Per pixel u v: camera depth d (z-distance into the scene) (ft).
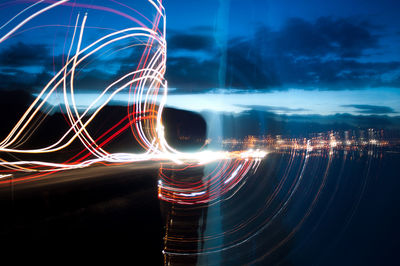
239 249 42.52
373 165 170.30
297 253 62.49
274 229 61.26
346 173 152.87
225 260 37.11
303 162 156.46
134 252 15.78
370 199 119.65
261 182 78.07
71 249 12.92
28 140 46.44
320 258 67.92
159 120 49.78
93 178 24.63
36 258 11.57
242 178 72.64
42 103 33.12
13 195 15.58
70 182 22.08
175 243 23.79
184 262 24.36
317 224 81.97
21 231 12.28
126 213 17.43
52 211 14.55
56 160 42.63
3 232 11.84
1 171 30.73
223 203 52.29
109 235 15.21
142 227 17.76
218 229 43.19
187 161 48.01
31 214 13.69
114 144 53.01
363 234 87.45
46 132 48.06
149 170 26.32
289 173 124.67
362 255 76.79
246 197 66.95
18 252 11.31
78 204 16.05
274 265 50.88
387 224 95.66
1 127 46.03
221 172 57.57
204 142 74.49
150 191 21.17
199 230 29.86
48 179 23.89
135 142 51.80
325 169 154.61
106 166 35.81
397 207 112.78
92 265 13.16
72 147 49.32
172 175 37.93
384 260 76.02
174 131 68.85
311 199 104.12
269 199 76.23
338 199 112.06
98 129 54.80
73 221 14.39
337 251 74.49
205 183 43.83
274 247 55.21
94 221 15.28
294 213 83.35
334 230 85.46
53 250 12.32
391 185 136.98
